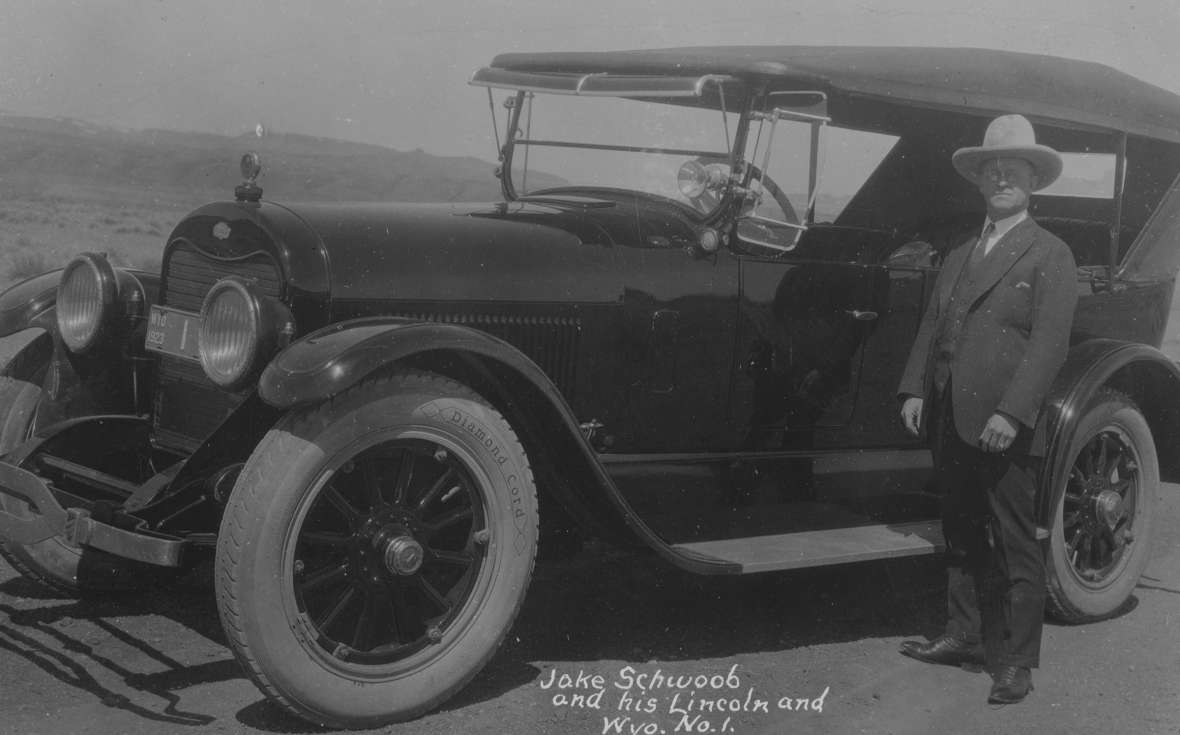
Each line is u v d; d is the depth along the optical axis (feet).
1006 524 12.16
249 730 10.13
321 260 11.41
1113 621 15.02
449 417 10.69
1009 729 11.00
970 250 12.60
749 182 13.07
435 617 11.17
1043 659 13.32
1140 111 15.53
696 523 13.71
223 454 11.05
